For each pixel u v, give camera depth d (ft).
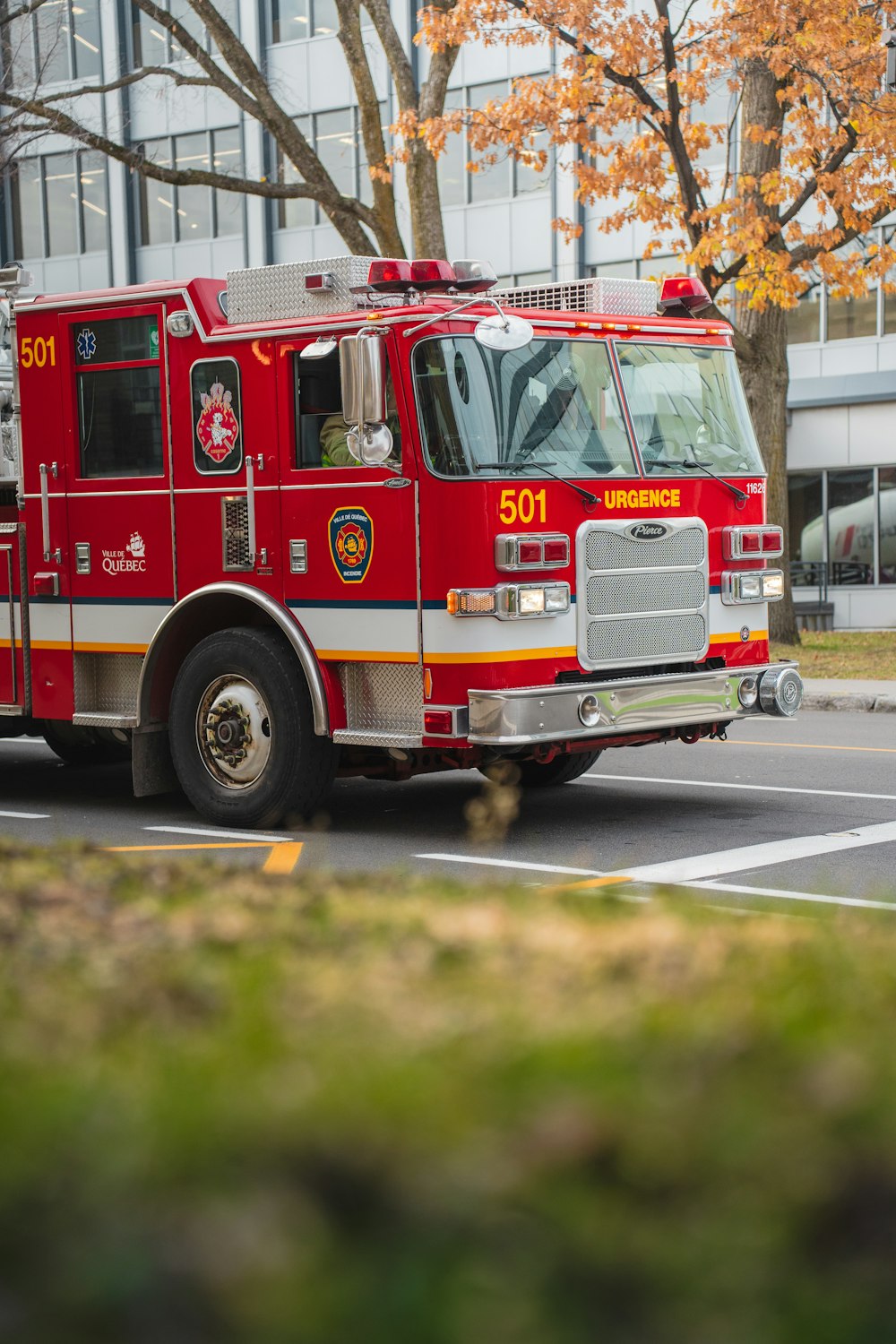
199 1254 8.68
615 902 22.24
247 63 86.53
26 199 161.89
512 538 37.45
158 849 38.27
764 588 43.42
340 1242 8.93
